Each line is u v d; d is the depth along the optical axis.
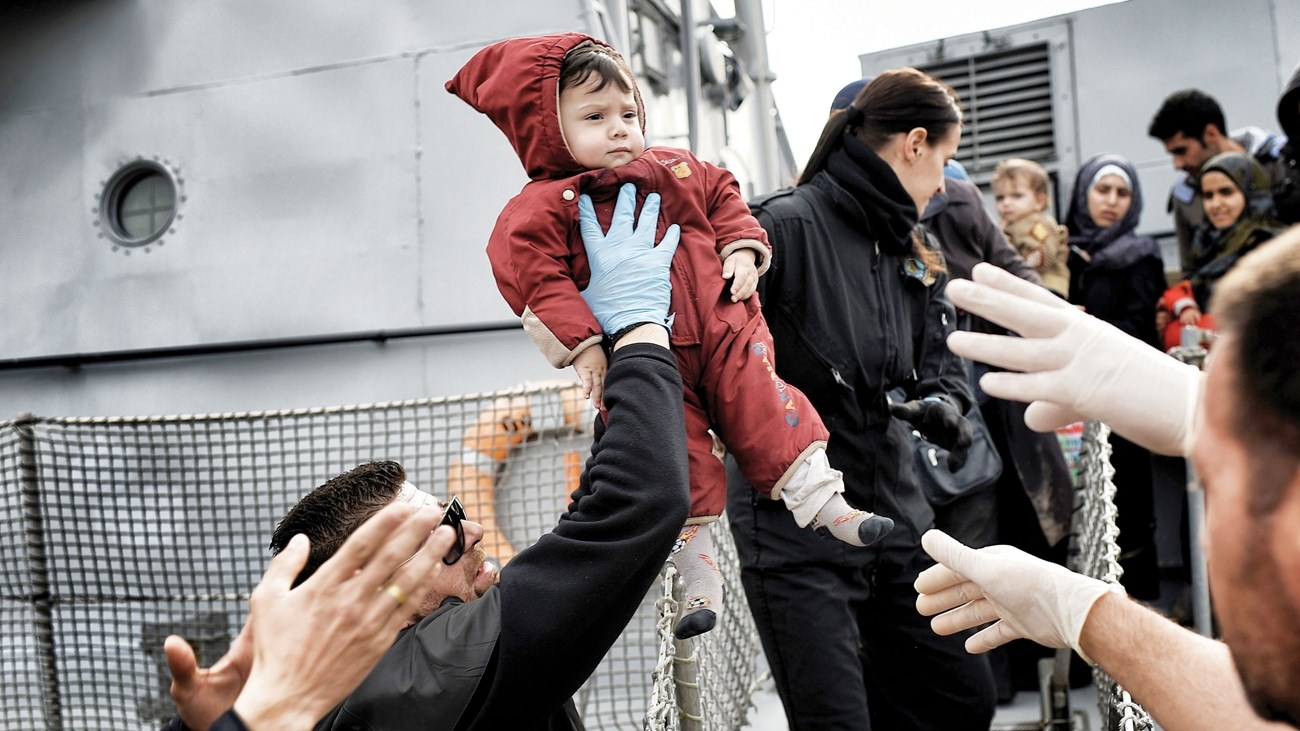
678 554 2.28
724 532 3.38
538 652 2.01
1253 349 1.02
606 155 2.28
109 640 4.43
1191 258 4.88
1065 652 3.70
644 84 5.20
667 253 2.27
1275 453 1.02
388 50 4.87
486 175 4.74
